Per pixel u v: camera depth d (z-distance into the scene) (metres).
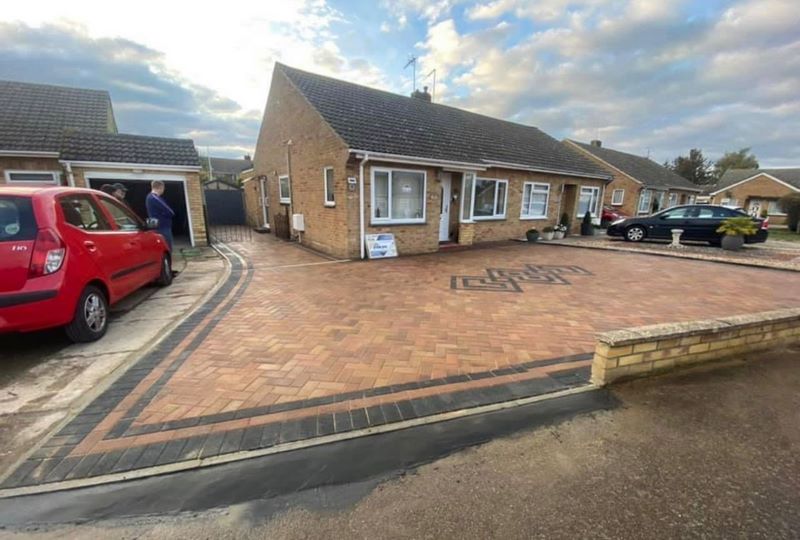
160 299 5.84
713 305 5.60
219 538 1.68
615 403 2.84
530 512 1.83
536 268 8.45
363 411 2.71
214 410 2.72
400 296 5.98
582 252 11.02
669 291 6.43
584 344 4.07
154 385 3.09
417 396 2.93
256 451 2.28
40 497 1.93
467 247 11.95
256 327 4.52
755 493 1.95
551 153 16.42
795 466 2.16
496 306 5.46
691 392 2.99
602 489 1.98
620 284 6.94
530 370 3.42
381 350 3.85
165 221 7.48
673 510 1.84
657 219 13.33
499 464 2.18
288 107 12.43
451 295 6.06
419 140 10.83
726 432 2.49
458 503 1.88
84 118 12.48
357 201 9.26
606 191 25.36
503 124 17.44
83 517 1.80
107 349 3.88
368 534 1.70
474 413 2.70
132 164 10.54
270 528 1.73
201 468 2.13
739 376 3.26
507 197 13.68
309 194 11.34
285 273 7.74
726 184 37.50
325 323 4.67
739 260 9.20
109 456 2.23
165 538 1.68
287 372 3.34
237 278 7.25
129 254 5.09
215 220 20.28
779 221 32.31
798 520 1.78
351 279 7.20
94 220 4.54
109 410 2.72
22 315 3.39
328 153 9.70
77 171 9.92
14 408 2.77
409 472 2.11
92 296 4.10
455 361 3.61
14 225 3.48
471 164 11.00
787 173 35.03
